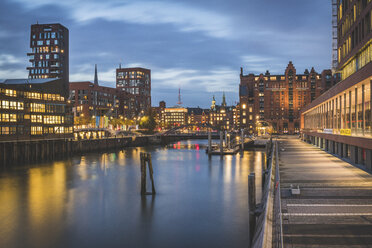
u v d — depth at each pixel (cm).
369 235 1752
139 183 5200
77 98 19012
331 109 5938
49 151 8562
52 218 3316
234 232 2908
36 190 4634
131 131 16775
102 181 5369
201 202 3953
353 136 4281
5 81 8894
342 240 1691
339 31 6406
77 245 2636
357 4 4953
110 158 9181
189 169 6875
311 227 1889
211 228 3017
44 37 15938
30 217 3347
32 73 15900
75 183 5188
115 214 3453
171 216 3378
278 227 1753
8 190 4634
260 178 5444
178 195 4331
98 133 14650
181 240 2738
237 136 18825
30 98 8031
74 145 10088
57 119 8956
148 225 3102
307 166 4269
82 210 3600
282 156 5556
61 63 16062
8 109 7369
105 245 2641
